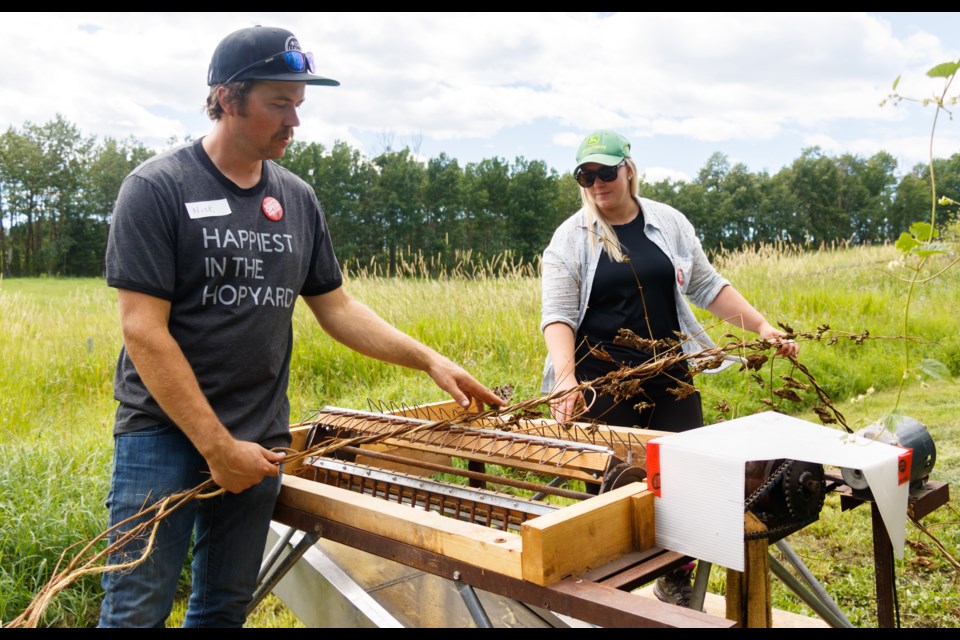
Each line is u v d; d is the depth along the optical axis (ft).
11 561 12.94
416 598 8.20
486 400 8.54
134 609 7.01
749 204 319.47
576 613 5.01
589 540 5.54
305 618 8.94
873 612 11.16
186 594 13.34
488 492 7.14
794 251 47.50
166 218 6.79
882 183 310.45
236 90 6.82
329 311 8.83
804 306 34.63
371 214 270.05
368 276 34.81
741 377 23.82
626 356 10.21
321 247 8.54
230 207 7.22
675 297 10.51
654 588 10.69
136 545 7.00
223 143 7.20
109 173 300.40
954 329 30.48
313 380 25.54
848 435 6.18
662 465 5.87
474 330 27.76
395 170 269.23
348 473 8.61
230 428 7.38
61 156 305.94
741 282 39.86
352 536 6.88
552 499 13.88
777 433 6.31
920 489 7.02
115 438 7.39
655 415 10.28
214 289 7.14
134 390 7.21
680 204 325.01
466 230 286.87
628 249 10.40
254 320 7.39
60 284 158.40
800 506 6.09
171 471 7.14
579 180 10.29
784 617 10.11
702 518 5.61
